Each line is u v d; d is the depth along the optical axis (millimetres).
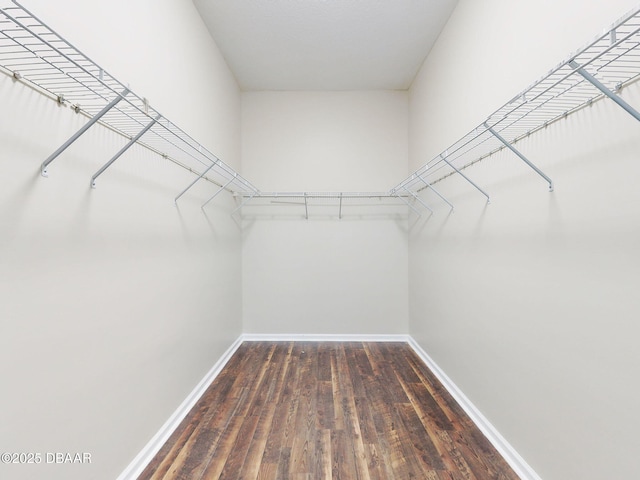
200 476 1397
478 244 1819
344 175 3365
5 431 838
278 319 3371
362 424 1789
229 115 2926
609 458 983
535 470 1327
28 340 901
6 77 847
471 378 1904
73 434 1059
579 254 1098
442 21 2301
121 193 1326
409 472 1419
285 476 1396
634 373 905
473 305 1881
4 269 834
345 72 3006
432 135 2615
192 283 2049
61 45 1029
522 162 1413
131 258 1391
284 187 3363
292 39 2502
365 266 3359
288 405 1996
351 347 3137
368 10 2189
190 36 2057
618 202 951
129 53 1396
